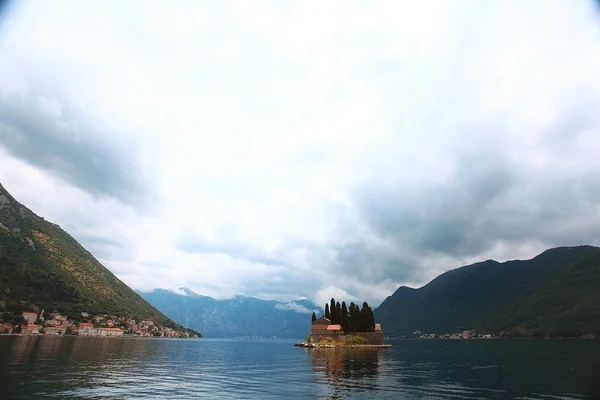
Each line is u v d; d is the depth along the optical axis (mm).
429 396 31875
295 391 34094
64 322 195250
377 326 134250
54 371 42062
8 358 54719
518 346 162125
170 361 68188
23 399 26219
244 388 35781
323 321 128625
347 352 101062
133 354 80750
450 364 67375
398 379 43688
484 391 34844
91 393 29594
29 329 167875
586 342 185375
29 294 199875
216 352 114688
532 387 37656
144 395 30016
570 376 47531
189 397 30094
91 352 78812
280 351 127062
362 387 36875
